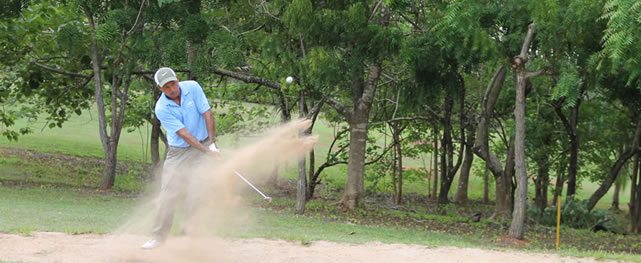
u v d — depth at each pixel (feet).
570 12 63.41
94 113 197.88
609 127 108.58
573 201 95.66
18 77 103.24
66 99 109.70
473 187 164.45
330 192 130.62
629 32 51.19
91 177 115.24
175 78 35.22
